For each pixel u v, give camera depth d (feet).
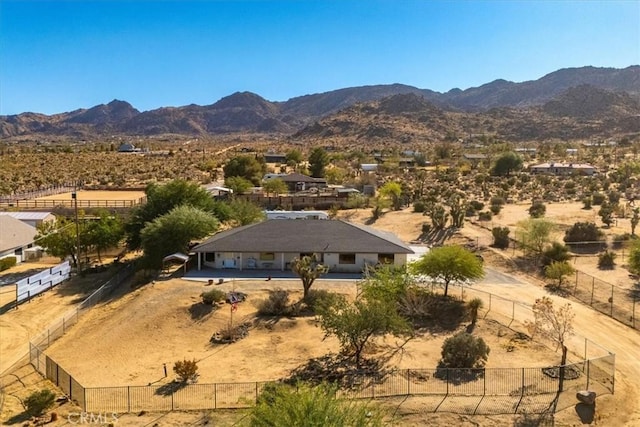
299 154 573.74
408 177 453.58
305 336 120.98
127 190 375.45
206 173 487.20
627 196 317.01
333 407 59.52
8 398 94.07
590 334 121.80
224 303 139.74
